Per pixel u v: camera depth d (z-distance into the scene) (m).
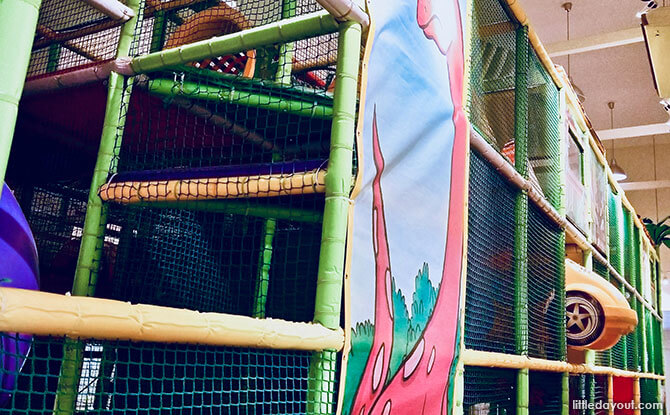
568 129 3.89
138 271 2.12
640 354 6.31
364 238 1.41
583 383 3.76
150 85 1.81
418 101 1.72
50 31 2.33
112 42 2.42
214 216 2.07
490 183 2.44
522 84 2.86
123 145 2.14
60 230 2.75
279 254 2.17
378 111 1.49
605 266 4.81
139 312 0.95
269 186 1.43
